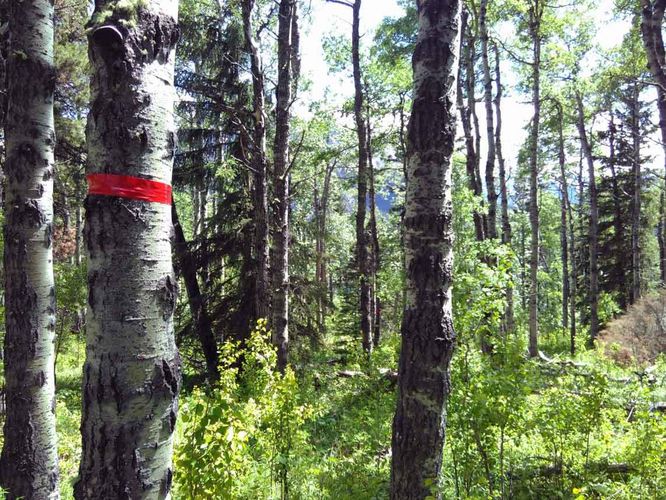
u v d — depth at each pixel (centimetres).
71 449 646
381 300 1672
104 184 169
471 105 1363
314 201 2644
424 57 365
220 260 1198
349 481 480
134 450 171
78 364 1442
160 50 179
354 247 2117
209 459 275
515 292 1250
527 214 3428
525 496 446
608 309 2159
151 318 175
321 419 759
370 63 1438
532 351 1405
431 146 361
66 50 1299
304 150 1536
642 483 437
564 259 2442
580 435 525
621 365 1290
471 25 1453
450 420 434
